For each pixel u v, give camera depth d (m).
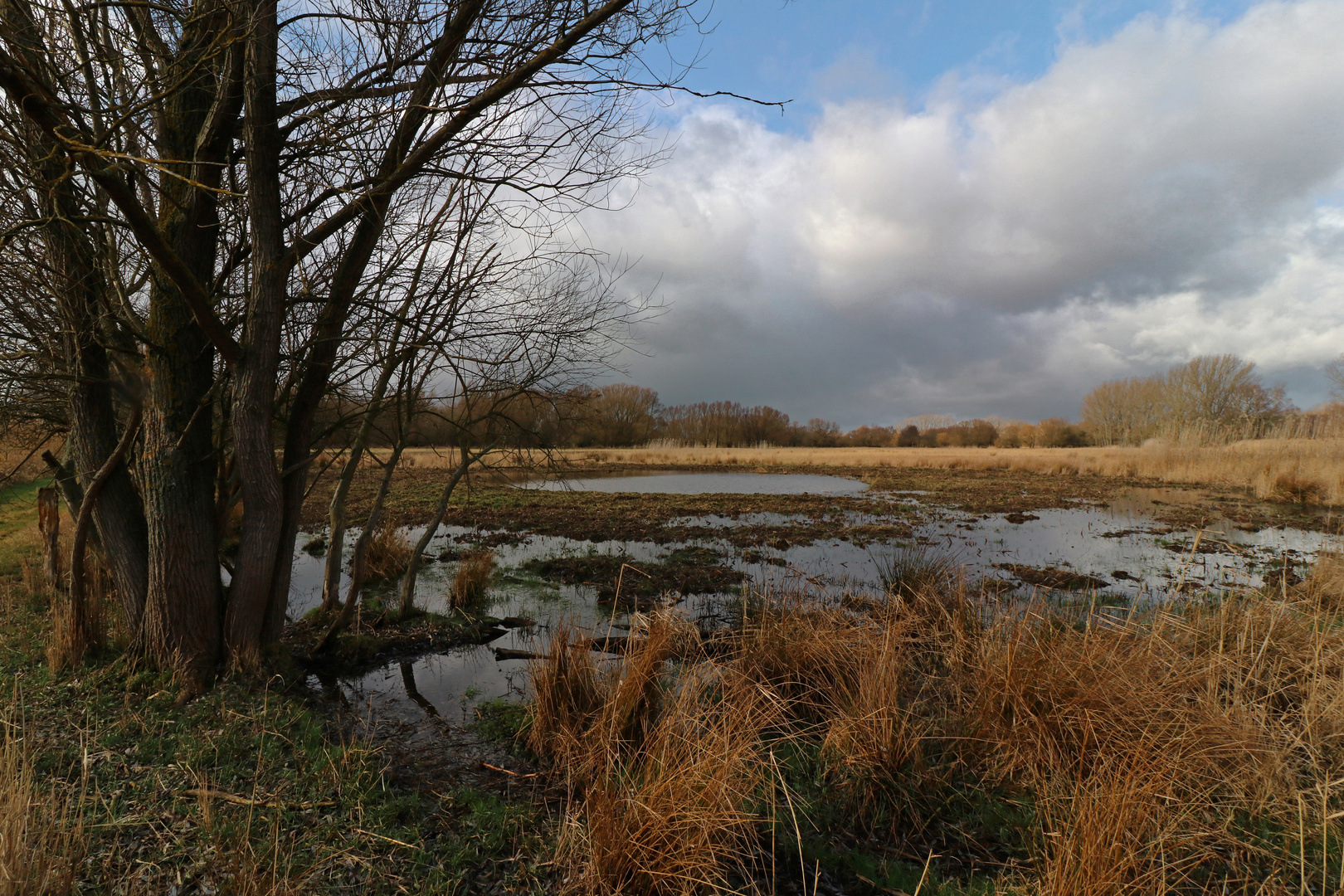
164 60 4.30
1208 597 6.86
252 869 2.57
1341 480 18.23
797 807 3.61
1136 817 2.81
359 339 5.05
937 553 10.63
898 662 4.51
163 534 4.67
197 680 4.59
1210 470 24.91
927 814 3.56
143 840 2.96
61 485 5.89
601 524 13.36
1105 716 3.69
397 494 17.45
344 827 3.14
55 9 3.28
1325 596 6.37
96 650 5.08
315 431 6.33
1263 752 3.48
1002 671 4.14
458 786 3.72
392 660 6.02
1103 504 17.94
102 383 5.01
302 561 10.30
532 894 2.80
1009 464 34.81
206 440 5.04
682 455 44.06
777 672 4.93
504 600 7.91
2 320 5.23
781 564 9.64
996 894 2.90
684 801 2.92
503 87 4.06
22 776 2.93
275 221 4.58
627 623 6.96
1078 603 7.09
